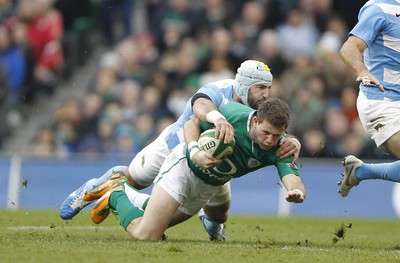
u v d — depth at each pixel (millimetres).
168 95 60062
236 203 50562
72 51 64938
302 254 22391
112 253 21219
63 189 50562
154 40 63188
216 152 23562
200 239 28281
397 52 26938
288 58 60375
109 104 60156
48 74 63062
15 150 60875
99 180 28734
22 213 40500
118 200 26016
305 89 57625
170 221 25656
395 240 30656
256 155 24281
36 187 50625
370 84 26234
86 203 28875
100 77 61406
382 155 55469
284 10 62469
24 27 62906
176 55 61406
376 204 50594
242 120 24156
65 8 65062
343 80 58688
